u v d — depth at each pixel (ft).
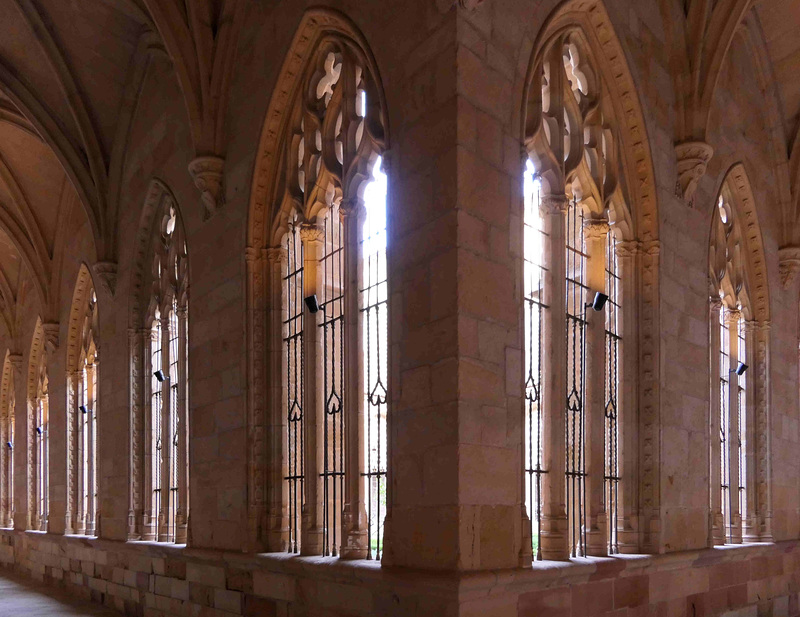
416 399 23.59
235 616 33.37
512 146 25.43
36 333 79.36
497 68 25.12
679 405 34.47
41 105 52.80
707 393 37.06
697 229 37.88
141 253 49.78
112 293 53.16
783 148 49.29
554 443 27.66
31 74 52.31
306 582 28.40
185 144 42.86
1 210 67.82
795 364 49.67
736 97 44.27
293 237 35.01
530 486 26.45
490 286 23.65
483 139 24.11
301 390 32.37
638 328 33.53
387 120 26.43
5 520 89.25
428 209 23.95
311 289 32.68
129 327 49.65
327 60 33.19
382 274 29.07
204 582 36.58
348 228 29.30
